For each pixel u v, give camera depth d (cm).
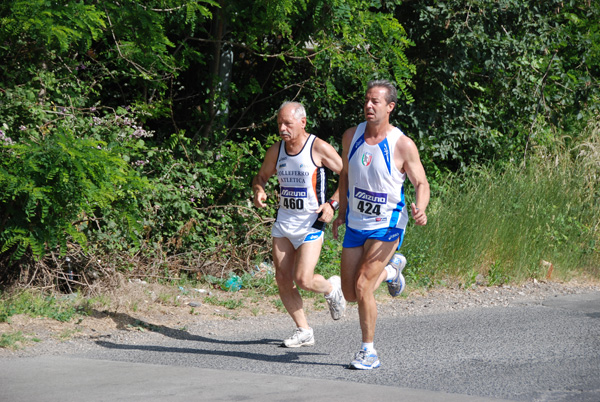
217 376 945
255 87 2105
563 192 2328
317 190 1145
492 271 1967
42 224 1273
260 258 1831
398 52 2022
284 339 1258
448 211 2036
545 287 1948
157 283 1617
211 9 1912
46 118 1534
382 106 1005
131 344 1184
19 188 1187
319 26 1961
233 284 1673
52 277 1477
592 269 2228
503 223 2044
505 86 2517
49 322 1263
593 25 2789
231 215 1873
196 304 1493
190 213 1766
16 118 1503
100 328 1270
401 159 1009
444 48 2394
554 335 1285
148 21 1558
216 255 1788
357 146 1026
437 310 1580
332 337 1272
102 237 1529
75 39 1363
